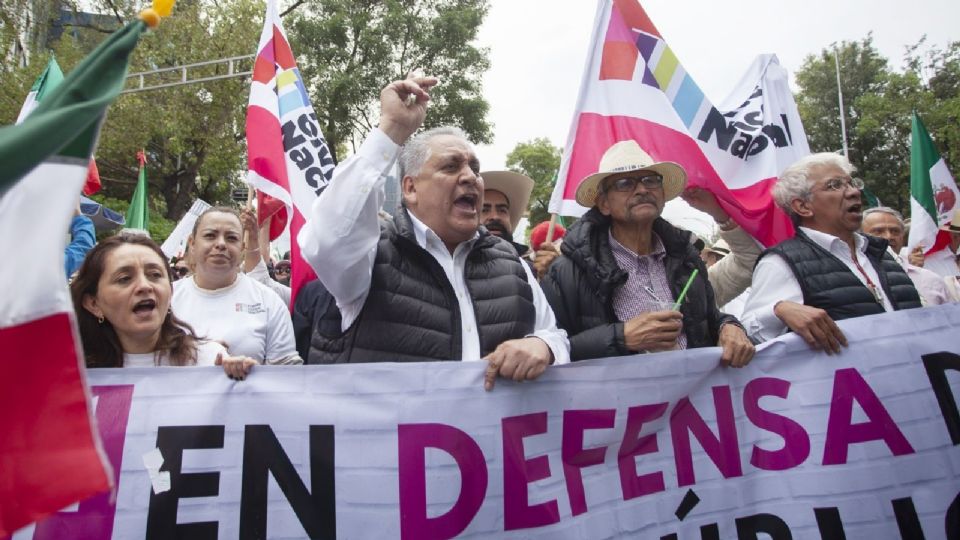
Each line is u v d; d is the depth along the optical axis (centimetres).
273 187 406
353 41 2028
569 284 269
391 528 199
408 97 212
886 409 236
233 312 318
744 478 229
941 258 527
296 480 199
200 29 1623
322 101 1983
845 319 251
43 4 1702
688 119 384
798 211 290
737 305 482
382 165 205
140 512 192
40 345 117
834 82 2942
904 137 2598
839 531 227
